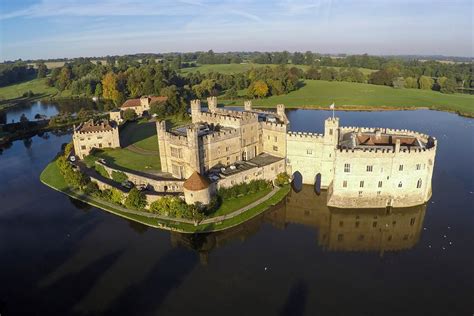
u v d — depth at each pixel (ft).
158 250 285.23
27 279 257.14
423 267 262.88
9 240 305.73
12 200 378.94
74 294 240.53
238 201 347.77
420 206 336.08
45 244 297.94
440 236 299.38
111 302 231.91
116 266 267.18
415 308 223.10
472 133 592.60
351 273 256.93
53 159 507.71
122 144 521.65
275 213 340.59
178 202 319.47
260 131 409.08
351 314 218.79
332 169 369.50
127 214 333.21
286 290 239.91
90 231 313.53
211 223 312.91
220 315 219.20
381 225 323.78
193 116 429.79
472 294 234.79
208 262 270.46
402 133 373.20
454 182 393.70
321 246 290.76
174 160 374.02
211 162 364.17
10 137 629.10
